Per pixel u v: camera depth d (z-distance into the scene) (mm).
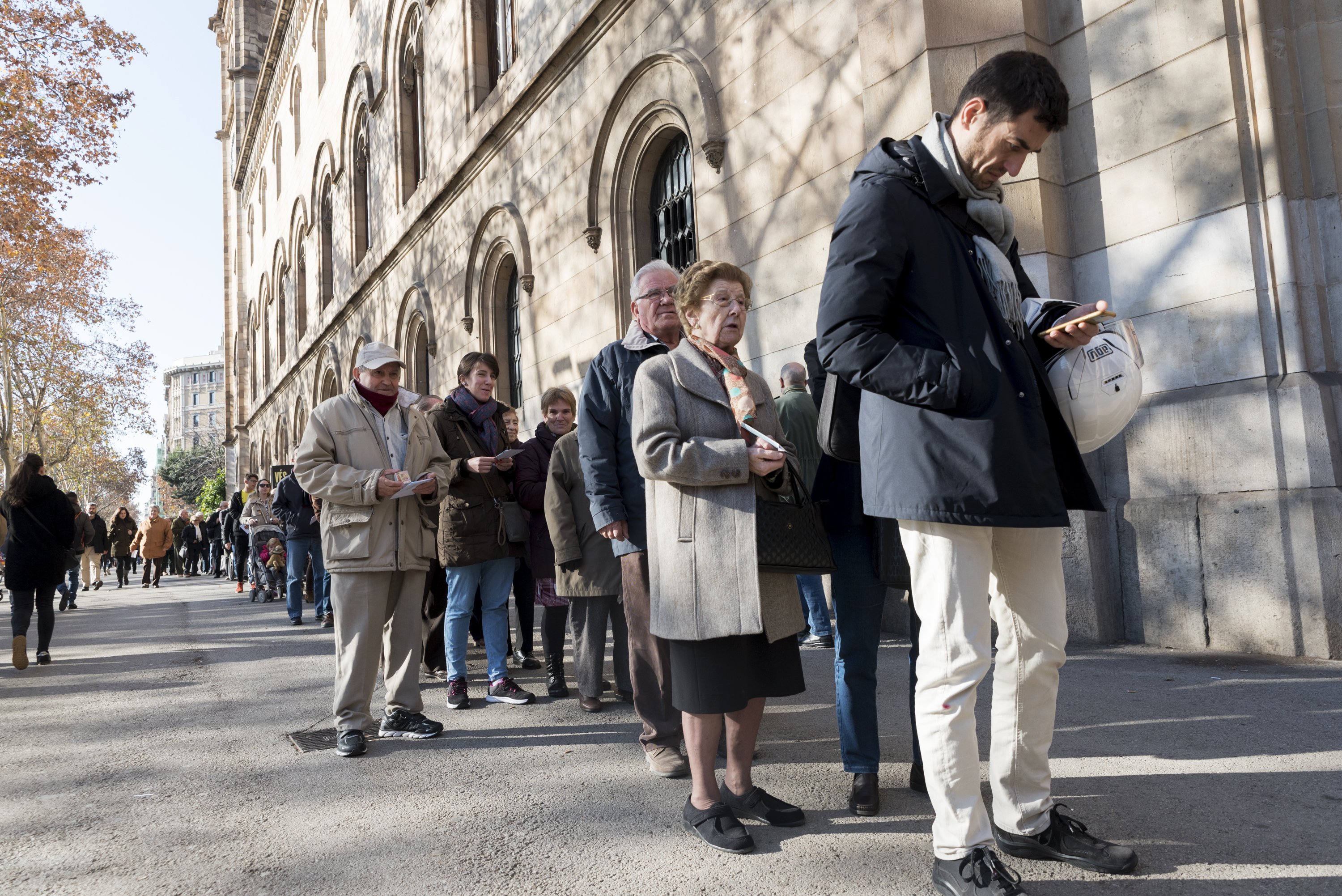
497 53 14344
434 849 2631
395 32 18484
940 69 5773
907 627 6047
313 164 26547
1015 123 2033
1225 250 4891
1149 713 3578
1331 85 4777
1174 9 5117
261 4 43531
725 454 2504
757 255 7863
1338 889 2029
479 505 4773
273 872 2508
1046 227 5547
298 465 3963
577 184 10992
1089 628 5133
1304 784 2686
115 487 77812
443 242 15672
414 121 18391
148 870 2557
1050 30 5777
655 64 9289
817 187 7152
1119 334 2230
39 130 17109
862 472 2238
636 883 2303
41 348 34938
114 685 5949
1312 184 4828
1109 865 2186
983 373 2000
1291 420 4551
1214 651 4707
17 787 3492
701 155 8602
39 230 19047
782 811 2682
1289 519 4473
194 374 132125
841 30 6918
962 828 2059
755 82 7895
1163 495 5062
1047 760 2334
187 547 27281
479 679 5668
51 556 7168
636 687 3396
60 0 16625
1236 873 2143
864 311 2053
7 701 5523
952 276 2104
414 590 4160
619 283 10070
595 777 3307
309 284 27938
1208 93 4965
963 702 2072
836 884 2225
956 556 2068
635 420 2637
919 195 2146
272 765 3676
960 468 1973
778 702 4395
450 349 15352
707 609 2508
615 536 3439
